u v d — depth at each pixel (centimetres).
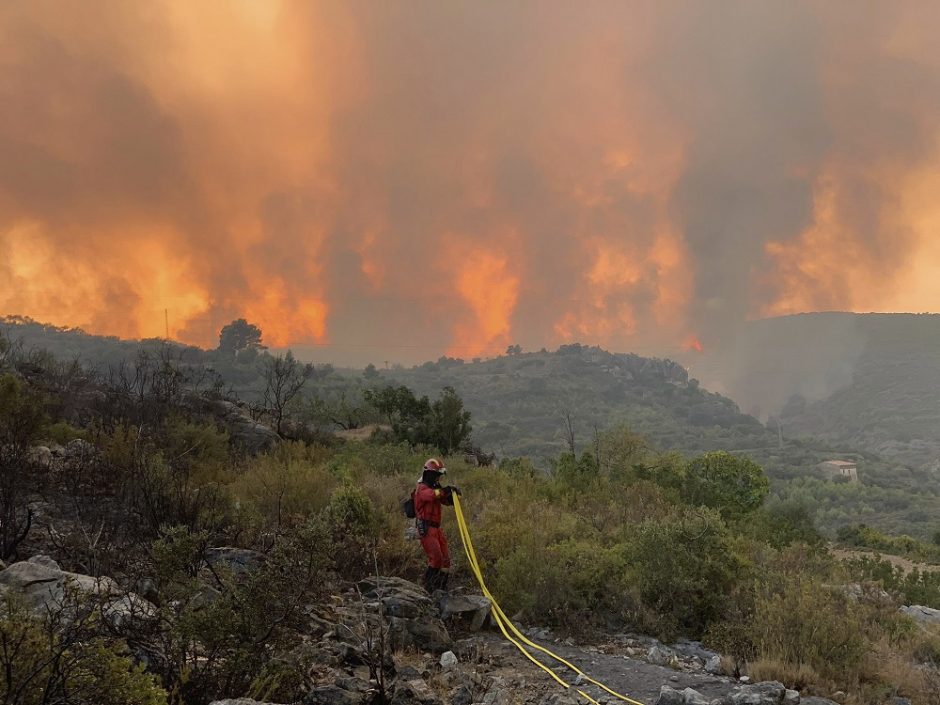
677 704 572
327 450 2159
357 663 584
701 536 864
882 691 643
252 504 973
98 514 845
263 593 518
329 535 637
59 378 2245
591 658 691
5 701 344
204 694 460
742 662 698
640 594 838
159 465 944
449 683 583
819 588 791
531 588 823
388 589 724
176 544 581
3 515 750
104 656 374
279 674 483
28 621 382
